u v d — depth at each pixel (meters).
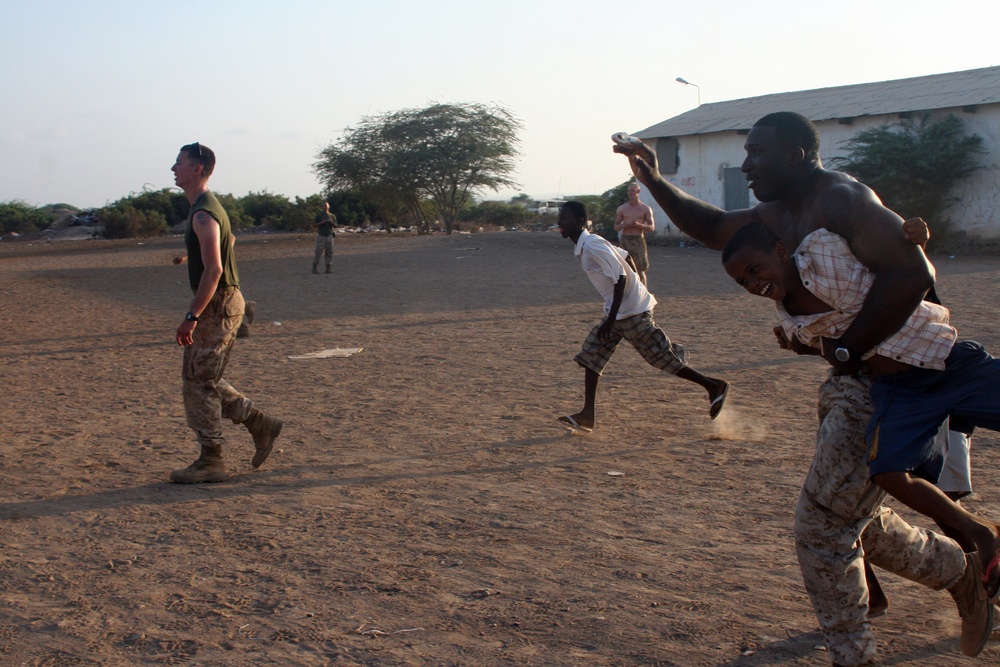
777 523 4.71
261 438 5.83
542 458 6.08
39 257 37.38
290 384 9.02
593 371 6.54
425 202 53.75
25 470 5.97
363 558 4.32
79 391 8.84
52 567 4.28
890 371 3.01
